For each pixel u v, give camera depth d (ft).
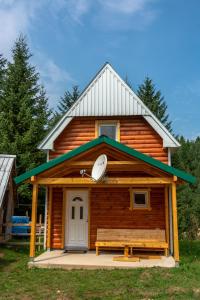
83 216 49.73
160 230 42.80
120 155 40.63
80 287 29.07
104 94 51.67
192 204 98.94
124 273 33.88
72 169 44.86
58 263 37.04
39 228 54.24
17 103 86.58
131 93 51.21
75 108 51.44
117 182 38.60
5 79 92.53
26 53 93.86
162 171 38.75
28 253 46.80
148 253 46.09
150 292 27.63
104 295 26.86
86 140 51.19
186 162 134.41
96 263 37.27
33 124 83.97
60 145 51.44
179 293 27.32
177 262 36.60
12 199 60.23
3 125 82.99
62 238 49.14
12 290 28.17
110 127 51.88
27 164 81.51
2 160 54.49
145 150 49.62
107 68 52.85
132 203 48.67
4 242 53.62
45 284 30.09
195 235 91.61
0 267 37.19
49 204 50.19
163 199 48.42
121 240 42.88
